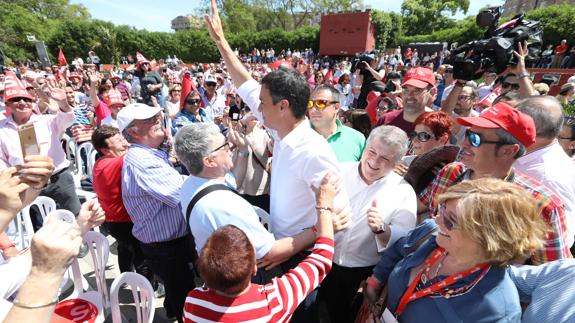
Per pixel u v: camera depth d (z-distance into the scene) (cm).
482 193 104
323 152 151
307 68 1211
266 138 328
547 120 174
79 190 397
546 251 142
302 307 177
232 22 4475
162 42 3422
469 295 112
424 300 123
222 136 163
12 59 2792
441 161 203
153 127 223
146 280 173
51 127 339
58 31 3012
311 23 4784
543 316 112
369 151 176
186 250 229
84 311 199
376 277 160
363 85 605
